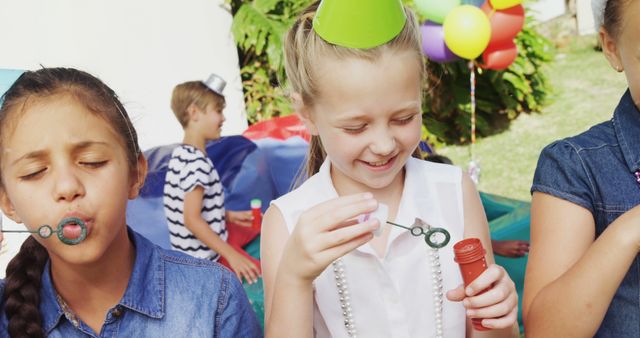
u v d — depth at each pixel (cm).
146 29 493
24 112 109
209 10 523
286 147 415
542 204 140
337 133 125
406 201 141
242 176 402
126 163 116
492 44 476
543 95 666
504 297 113
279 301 121
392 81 119
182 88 340
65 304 121
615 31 125
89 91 113
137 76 490
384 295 138
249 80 574
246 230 369
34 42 452
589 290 121
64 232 106
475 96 644
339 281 138
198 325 127
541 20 780
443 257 140
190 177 317
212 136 347
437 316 139
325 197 143
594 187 136
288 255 119
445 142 631
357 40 118
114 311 121
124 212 116
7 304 117
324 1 123
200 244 328
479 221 147
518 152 596
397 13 120
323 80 123
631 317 132
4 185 112
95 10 471
